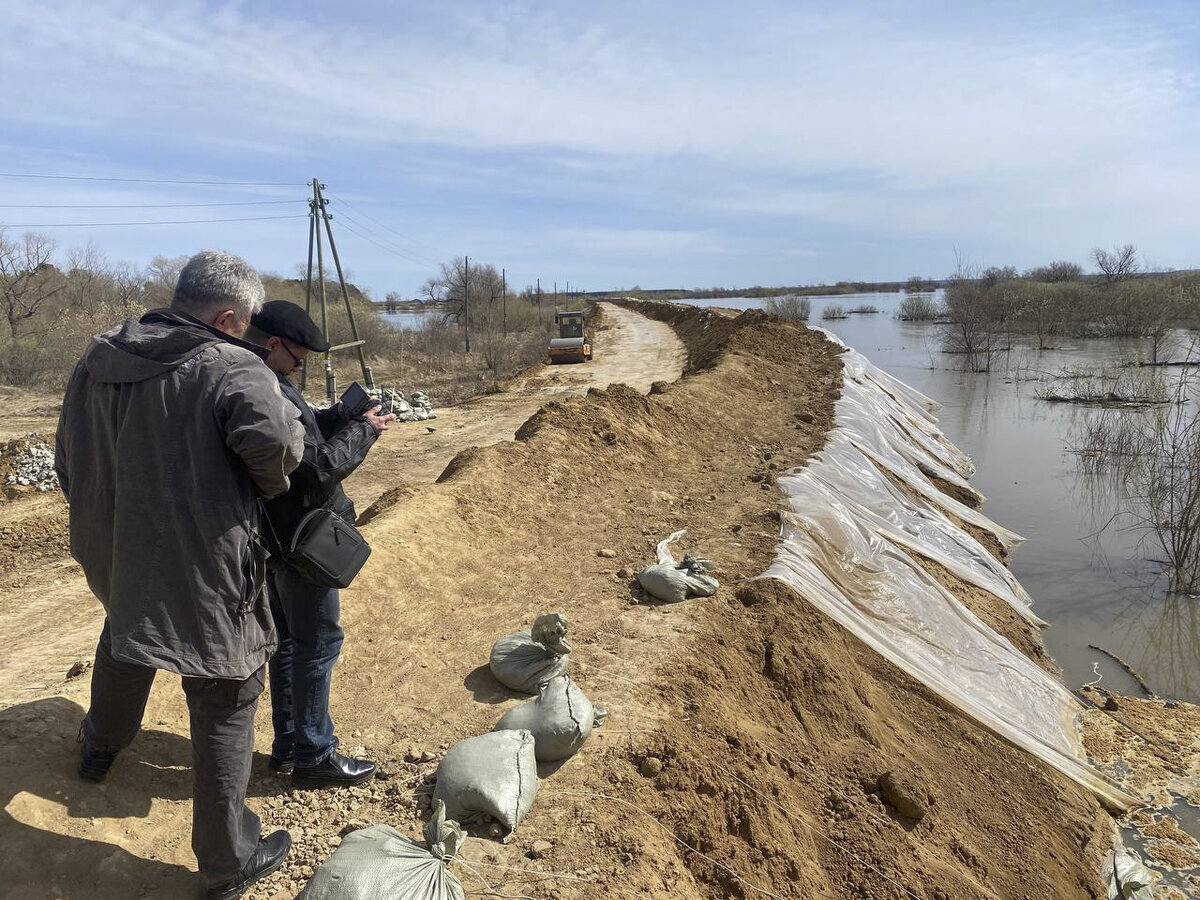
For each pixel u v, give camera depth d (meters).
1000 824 5.89
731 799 4.29
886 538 10.31
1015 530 13.55
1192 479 10.97
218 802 2.78
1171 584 10.87
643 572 6.82
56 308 36.66
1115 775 7.07
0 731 3.23
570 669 5.26
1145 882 5.65
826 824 4.82
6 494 11.69
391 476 13.02
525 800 3.67
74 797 3.11
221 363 2.60
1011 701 7.68
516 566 7.37
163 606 2.54
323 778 3.78
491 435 16.25
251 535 2.69
